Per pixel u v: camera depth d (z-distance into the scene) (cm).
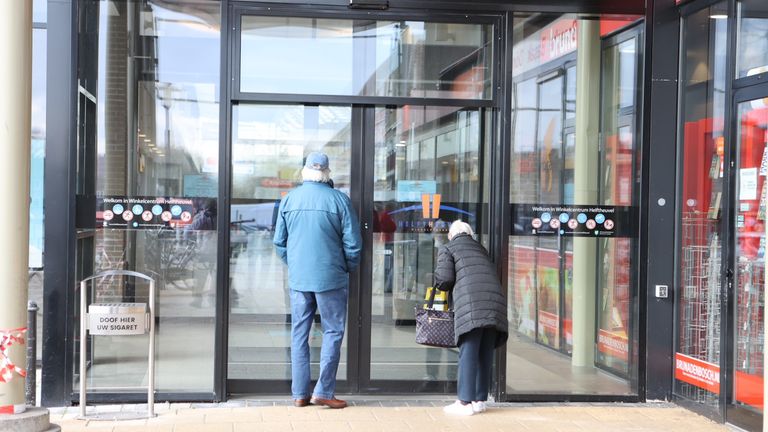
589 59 696
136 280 656
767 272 457
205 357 664
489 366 644
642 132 690
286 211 645
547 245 691
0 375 486
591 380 695
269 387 685
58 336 639
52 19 638
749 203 606
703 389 652
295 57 677
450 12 683
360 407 654
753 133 602
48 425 511
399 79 688
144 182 657
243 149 681
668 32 691
